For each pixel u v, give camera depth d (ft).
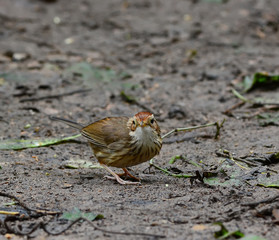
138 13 74.33
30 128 40.52
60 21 71.15
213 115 43.57
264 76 48.11
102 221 24.39
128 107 45.83
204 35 65.62
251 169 31.09
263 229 23.17
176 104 45.91
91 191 28.76
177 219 24.31
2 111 43.91
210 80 51.96
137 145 29.71
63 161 34.24
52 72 53.83
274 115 42.42
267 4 77.36
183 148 36.55
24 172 31.83
